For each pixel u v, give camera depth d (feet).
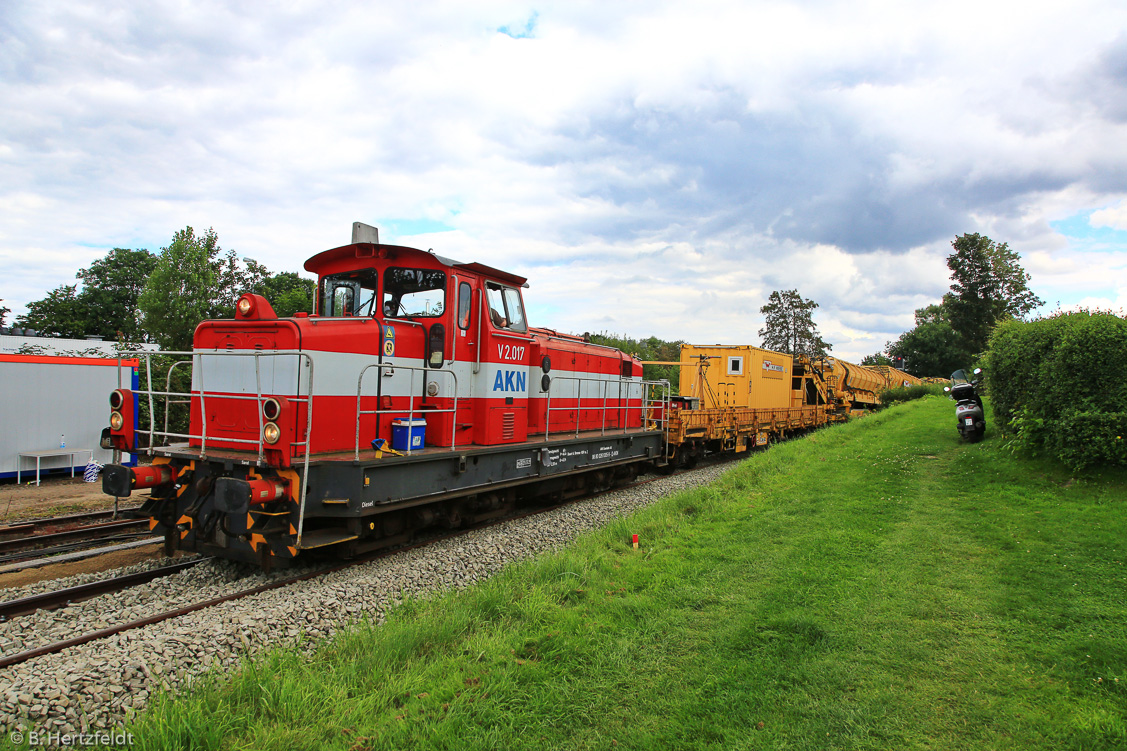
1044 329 27.50
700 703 11.10
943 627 13.75
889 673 11.91
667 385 45.42
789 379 70.44
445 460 23.95
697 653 13.12
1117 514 20.10
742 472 36.40
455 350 25.41
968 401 37.40
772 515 25.00
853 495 27.25
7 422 41.57
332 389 21.08
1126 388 23.82
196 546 21.02
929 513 23.12
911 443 39.96
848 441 46.98
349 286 25.54
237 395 21.38
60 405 44.24
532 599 16.10
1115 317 25.62
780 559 19.11
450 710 10.78
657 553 20.90
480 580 19.54
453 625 14.57
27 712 11.21
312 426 20.38
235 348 21.57
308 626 16.08
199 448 21.71
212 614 16.39
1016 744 9.64
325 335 20.80
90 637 15.29
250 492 17.63
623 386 42.34
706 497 30.12
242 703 11.30
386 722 10.59
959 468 30.01
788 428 67.51
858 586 16.35
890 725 10.21
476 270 26.53
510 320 29.25
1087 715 10.14
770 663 12.44
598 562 19.97
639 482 43.09
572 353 35.70
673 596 16.42
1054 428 25.70
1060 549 17.89
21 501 35.60
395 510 22.34
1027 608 14.38
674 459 48.21
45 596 18.12
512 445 27.71
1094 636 12.79
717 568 18.78
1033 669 11.82
